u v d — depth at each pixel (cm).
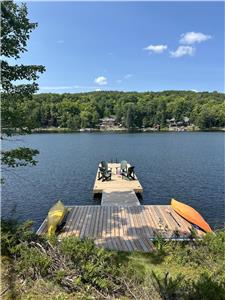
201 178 2358
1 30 766
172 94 15812
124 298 486
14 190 2061
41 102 12694
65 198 1856
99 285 502
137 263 687
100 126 11988
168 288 456
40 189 2084
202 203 1708
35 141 6531
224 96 14450
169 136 7988
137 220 1138
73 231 1026
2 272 550
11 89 849
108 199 1529
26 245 590
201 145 5231
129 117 11631
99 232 1009
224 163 3100
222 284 466
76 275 528
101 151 4447
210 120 11138
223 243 673
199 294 435
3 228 631
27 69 838
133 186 1817
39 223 1415
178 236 863
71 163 3266
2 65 812
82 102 13750
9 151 834
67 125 11306
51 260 548
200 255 666
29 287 517
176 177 2406
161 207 1308
